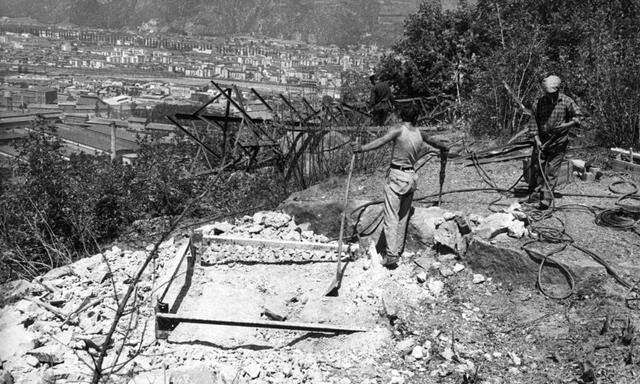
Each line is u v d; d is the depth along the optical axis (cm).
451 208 763
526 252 618
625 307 550
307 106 1120
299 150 999
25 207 927
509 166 934
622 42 1094
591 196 777
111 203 987
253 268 715
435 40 1798
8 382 514
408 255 692
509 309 591
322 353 570
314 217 794
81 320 618
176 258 696
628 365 489
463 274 648
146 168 1069
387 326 596
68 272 740
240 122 1181
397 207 667
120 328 600
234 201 1005
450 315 595
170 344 579
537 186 760
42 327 603
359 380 525
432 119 1622
